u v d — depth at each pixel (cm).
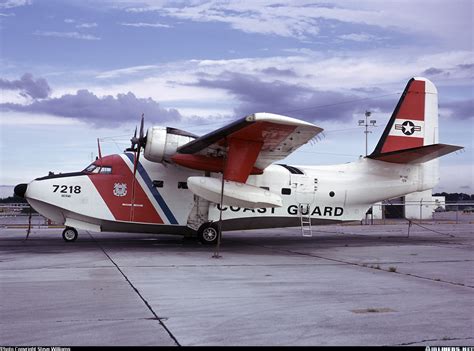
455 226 3191
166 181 1692
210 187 1488
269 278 955
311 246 1683
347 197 1831
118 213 1655
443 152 1722
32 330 564
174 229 1706
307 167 1856
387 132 1895
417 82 1938
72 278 934
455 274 1020
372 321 618
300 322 612
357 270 1077
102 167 1677
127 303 711
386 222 3853
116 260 1226
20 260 1212
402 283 902
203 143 1510
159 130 1595
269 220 1764
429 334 560
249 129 1395
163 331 565
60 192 1634
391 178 1883
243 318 630
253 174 1733
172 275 983
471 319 629
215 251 1478
